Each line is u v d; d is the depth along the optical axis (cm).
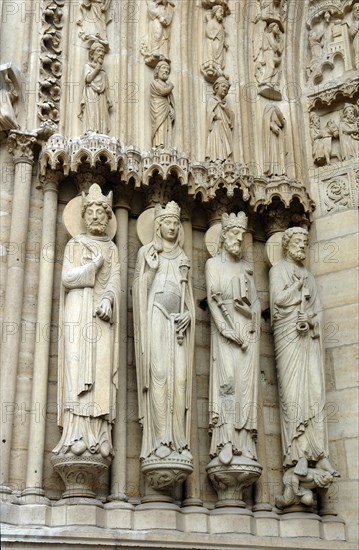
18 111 791
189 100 876
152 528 679
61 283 731
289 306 794
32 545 619
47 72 818
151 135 841
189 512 709
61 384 698
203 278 838
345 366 821
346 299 845
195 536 677
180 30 906
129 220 823
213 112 872
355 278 847
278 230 863
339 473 775
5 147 787
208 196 827
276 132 892
